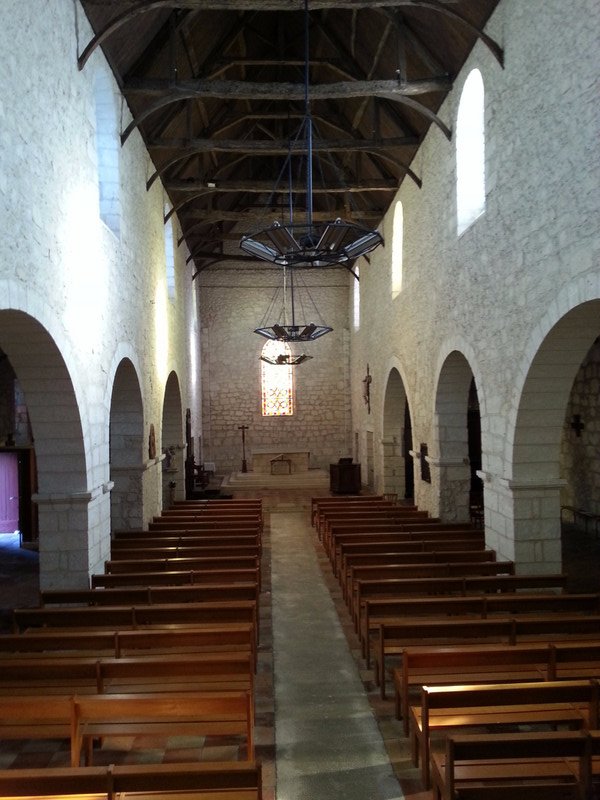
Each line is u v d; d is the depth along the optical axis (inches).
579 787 133.8
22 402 588.1
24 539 534.0
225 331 971.9
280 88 394.3
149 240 484.7
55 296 265.0
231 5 318.7
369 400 789.2
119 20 303.7
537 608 251.3
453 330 418.9
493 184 340.8
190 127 470.6
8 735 176.6
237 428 973.8
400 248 616.7
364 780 184.9
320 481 864.9
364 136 569.0
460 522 459.2
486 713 179.0
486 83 347.6
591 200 239.6
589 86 239.9
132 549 372.5
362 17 435.5
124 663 185.8
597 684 160.9
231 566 348.5
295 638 306.5
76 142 295.4
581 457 525.0
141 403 451.2
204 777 129.7
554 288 271.0
